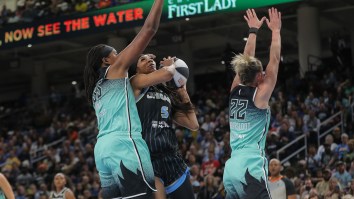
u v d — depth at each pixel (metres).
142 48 6.05
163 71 6.21
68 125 25.86
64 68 34.75
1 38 24.81
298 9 25.66
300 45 25.56
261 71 6.83
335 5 25.64
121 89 6.09
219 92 26.84
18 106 33.47
